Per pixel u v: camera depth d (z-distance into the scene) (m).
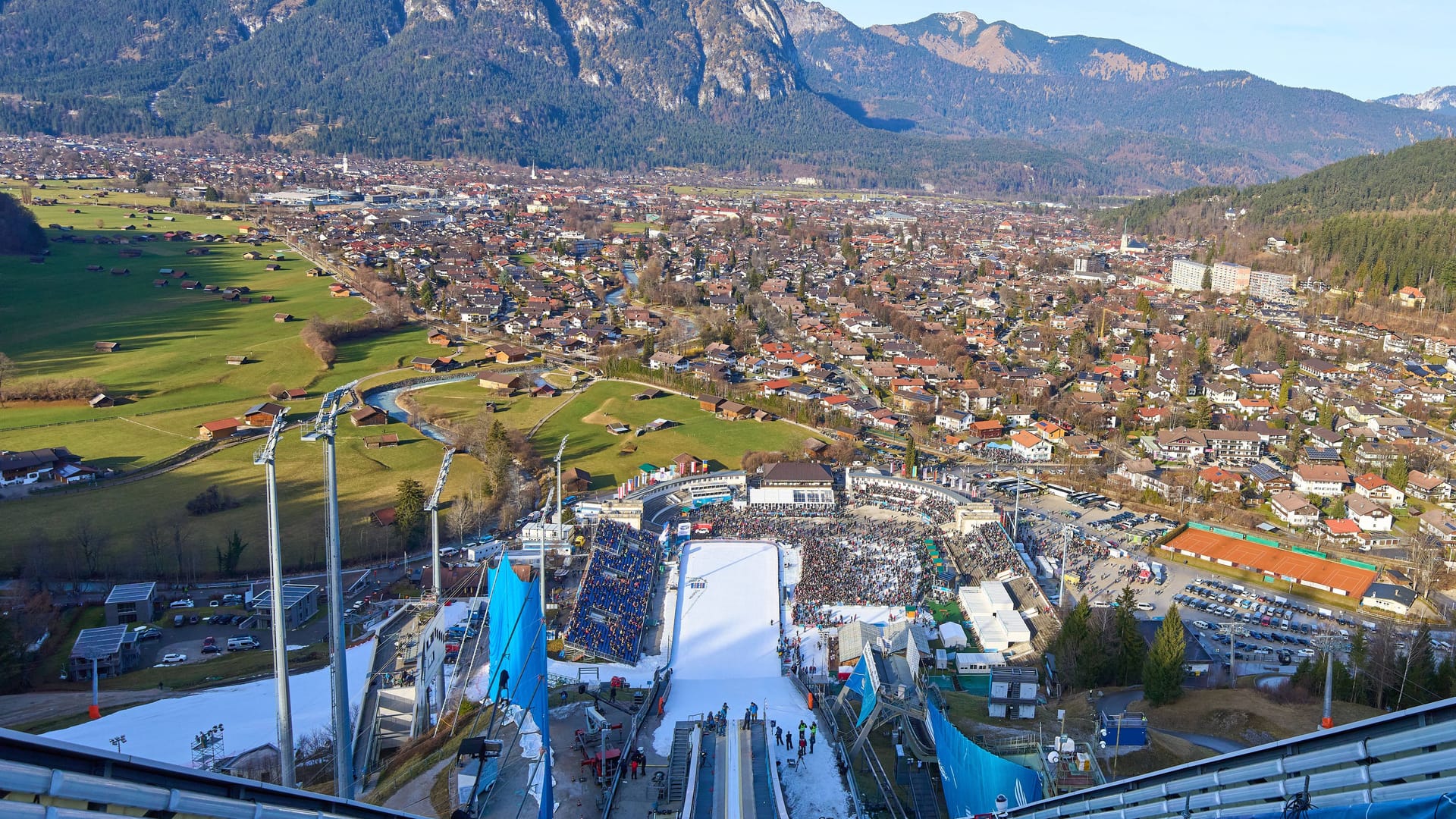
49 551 199.25
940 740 122.38
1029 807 81.81
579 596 183.75
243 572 199.62
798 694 157.12
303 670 154.50
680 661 173.00
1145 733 124.75
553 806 110.38
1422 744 49.00
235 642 168.50
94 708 136.62
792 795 118.75
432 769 114.19
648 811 111.44
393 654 151.75
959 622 189.00
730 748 124.94
